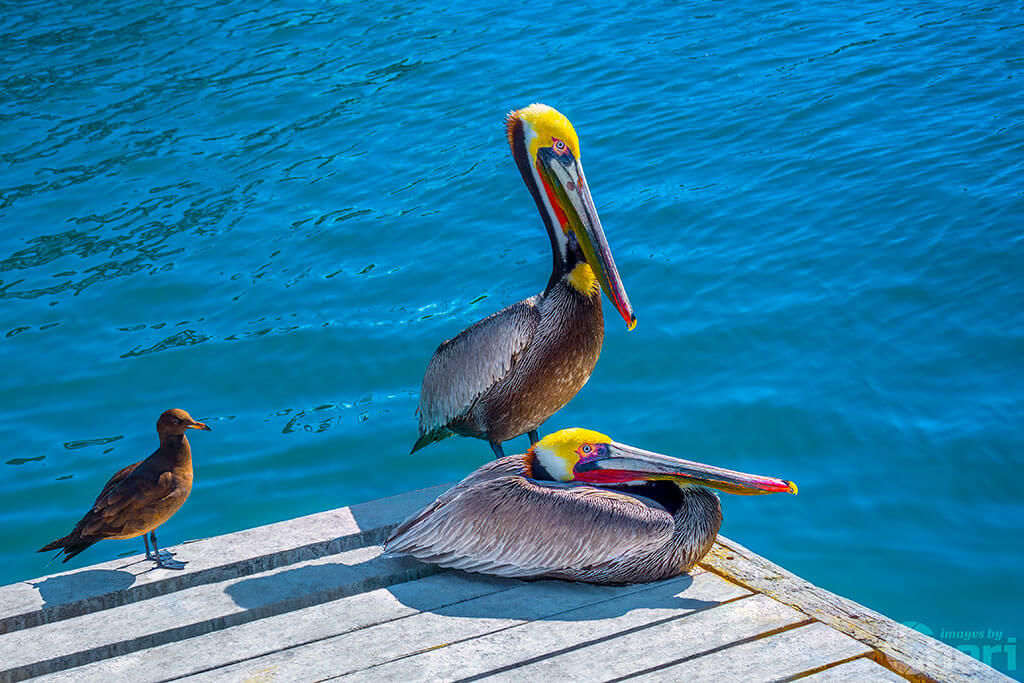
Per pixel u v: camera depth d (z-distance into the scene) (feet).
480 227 35.42
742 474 15.11
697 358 27.32
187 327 30.96
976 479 22.41
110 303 32.58
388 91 48.39
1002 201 32.76
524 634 14.21
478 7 59.47
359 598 15.33
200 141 45.06
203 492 23.75
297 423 26.30
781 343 27.55
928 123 39.09
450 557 15.58
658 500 16.08
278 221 37.29
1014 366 25.76
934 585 19.66
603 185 37.37
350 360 28.71
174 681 13.53
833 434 24.16
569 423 25.34
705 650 13.66
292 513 22.91
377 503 18.29
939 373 25.80
